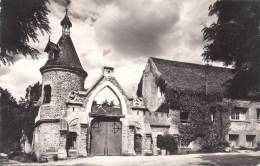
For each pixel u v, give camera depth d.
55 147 24.83
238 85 13.51
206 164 16.41
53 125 25.38
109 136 26.38
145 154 26.19
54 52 28.20
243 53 12.78
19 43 11.28
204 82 31.64
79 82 27.89
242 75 13.23
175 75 31.55
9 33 10.79
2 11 10.55
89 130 25.67
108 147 26.14
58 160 23.62
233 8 12.88
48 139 25.17
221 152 27.45
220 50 13.58
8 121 30.88
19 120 33.56
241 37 12.73
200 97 29.77
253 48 12.36
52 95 26.42
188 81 31.08
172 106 28.67
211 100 29.95
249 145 31.19
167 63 33.50
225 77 33.38
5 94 14.22
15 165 18.77
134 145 26.55
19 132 34.34
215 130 29.38
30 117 35.53
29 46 11.52
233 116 31.05
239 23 12.62
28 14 11.09
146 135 26.67
